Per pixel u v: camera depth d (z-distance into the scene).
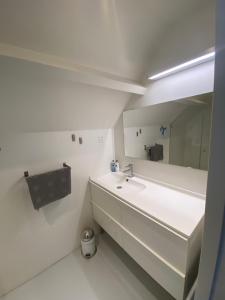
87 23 1.00
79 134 1.81
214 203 0.52
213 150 0.49
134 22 1.09
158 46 1.38
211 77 1.15
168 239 1.07
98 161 2.05
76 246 1.98
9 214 1.43
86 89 1.50
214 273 0.59
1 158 1.33
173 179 1.57
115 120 2.05
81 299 1.43
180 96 1.36
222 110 0.45
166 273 1.14
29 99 1.30
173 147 1.50
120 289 1.48
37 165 1.54
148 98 1.64
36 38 0.97
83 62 1.23
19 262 1.55
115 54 1.29
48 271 1.71
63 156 1.71
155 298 1.38
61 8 0.88
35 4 0.83
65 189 1.64
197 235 1.06
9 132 1.33
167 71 1.31
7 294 1.51
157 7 1.01
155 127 1.63
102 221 1.88
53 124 1.56
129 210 1.38
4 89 1.17
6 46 0.92
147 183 1.77
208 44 1.07
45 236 1.69
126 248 1.54
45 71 0.99
